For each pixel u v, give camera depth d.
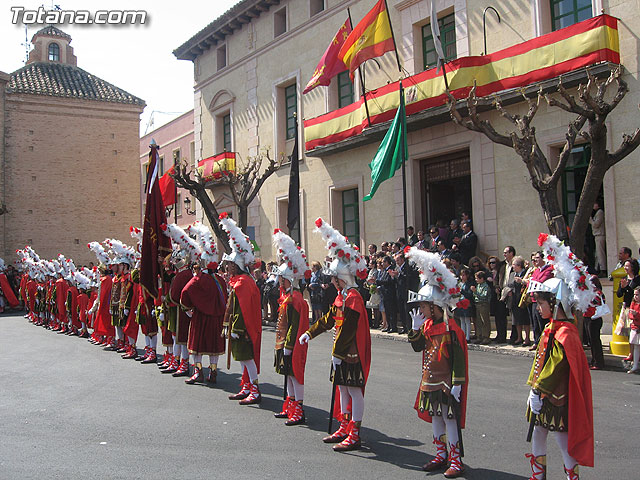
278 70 22.34
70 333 15.99
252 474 4.88
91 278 15.21
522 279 10.57
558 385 4.17
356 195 19.50
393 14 17.67
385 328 14.00
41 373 9.95
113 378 9.31
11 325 19.34
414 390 7.92
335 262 5.78
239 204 20.23
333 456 5.34
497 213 14.59
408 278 12.91
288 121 22.38
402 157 14.36
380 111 16.53
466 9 15.41
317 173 20.44
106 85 39.03
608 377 8.72
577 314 10.36
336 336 5.67
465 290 11.84
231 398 7.74
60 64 39.53
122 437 6.03
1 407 7.48
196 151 27.72
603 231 12.57
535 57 13.05
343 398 5.79
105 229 36.81
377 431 6.10
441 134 16.00
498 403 7.13
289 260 6.64
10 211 34.19
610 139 12.37
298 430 6.23
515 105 14.07
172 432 6.19
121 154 37.66
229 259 7.67
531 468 4.75
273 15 22.66
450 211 16.42
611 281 12.10
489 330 11.71
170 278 9.92
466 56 14.88
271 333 15.08
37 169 35.16
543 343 4.38
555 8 13.73
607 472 4.79
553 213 10.59
